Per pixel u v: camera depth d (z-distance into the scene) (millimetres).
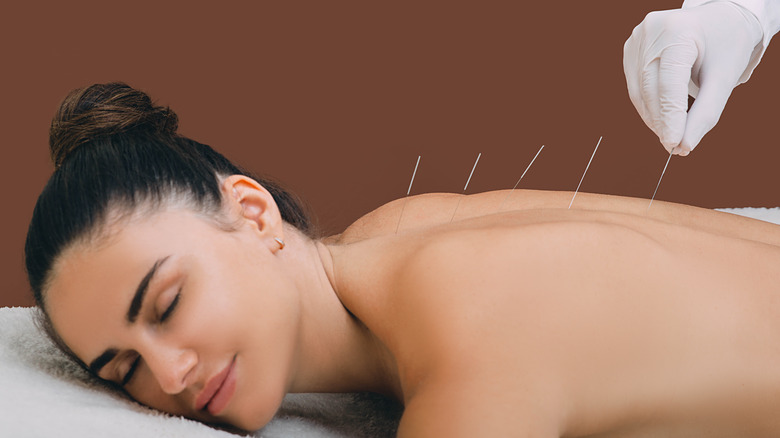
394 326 1176
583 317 1072
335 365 1327
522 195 1620
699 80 1818
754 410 1174
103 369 1205
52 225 1177
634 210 1578
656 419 1138
